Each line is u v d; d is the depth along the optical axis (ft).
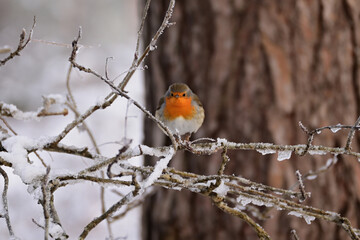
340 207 26.43
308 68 26.02
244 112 26.18
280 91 25.93
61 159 54.65
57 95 17.79
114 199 52.54
